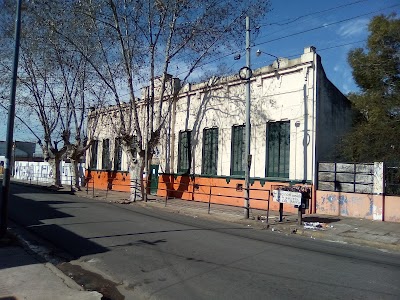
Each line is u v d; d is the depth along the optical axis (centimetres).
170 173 2484
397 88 2133
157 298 597
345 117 2036
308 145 1725
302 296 603
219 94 2195
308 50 1762
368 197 1544
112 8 2009
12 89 1010
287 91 1831
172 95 2500
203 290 628
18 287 608
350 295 615
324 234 1213
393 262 878
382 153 1855
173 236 1089
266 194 1862
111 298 608
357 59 2247
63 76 2895
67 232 1130
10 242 934
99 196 2498
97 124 3491
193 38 2100
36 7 2072
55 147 3195
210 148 2244
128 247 940
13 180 4647
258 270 748
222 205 2031
